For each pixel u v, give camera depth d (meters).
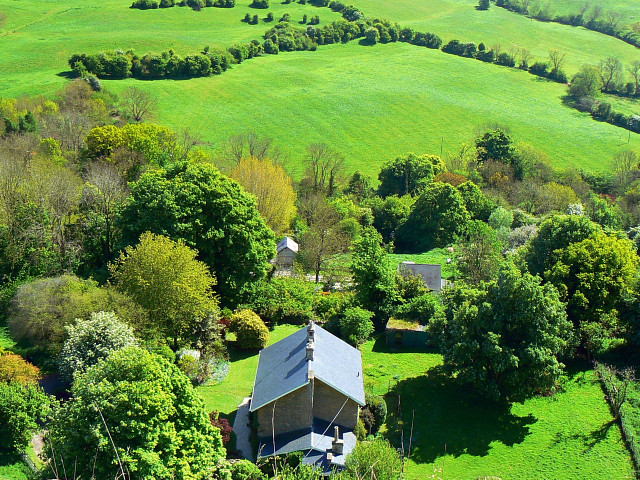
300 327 63.06
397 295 63.94
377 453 33.69
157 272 53.44
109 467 29.83
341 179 123.75
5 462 39.38
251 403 42.75
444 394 50.16
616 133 153.38
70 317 51.34
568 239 60.31
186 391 34.12
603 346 52.53
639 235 77.56
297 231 96.94
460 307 49.72
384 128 152.25
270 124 146.38
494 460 42.88
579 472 40.78
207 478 32.56
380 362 55.44
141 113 134.00
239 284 63.47
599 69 178.62
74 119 112.38
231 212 63.88
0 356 47.62
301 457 38.69
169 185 64.50
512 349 46.47
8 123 107.94
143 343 49.59
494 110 163.88
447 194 97.56
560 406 48.09
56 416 32.06
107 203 68.94
